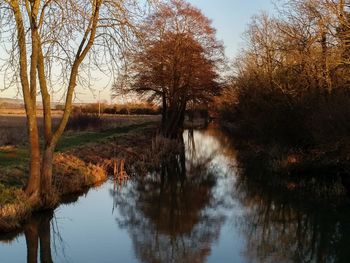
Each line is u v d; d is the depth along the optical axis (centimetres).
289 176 2069
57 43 1293
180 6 3228
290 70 2150
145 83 3272
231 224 1360
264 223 1367
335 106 1659
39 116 4966
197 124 7588
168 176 2239
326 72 1800
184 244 1165
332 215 1421
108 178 2042
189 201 1661
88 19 1292
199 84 3422
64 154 2125
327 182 1870
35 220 1288
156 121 5797
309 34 1952
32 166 1316
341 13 1700
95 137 3316
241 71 3831
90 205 1554
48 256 1063
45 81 1324
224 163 2728
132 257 1059
